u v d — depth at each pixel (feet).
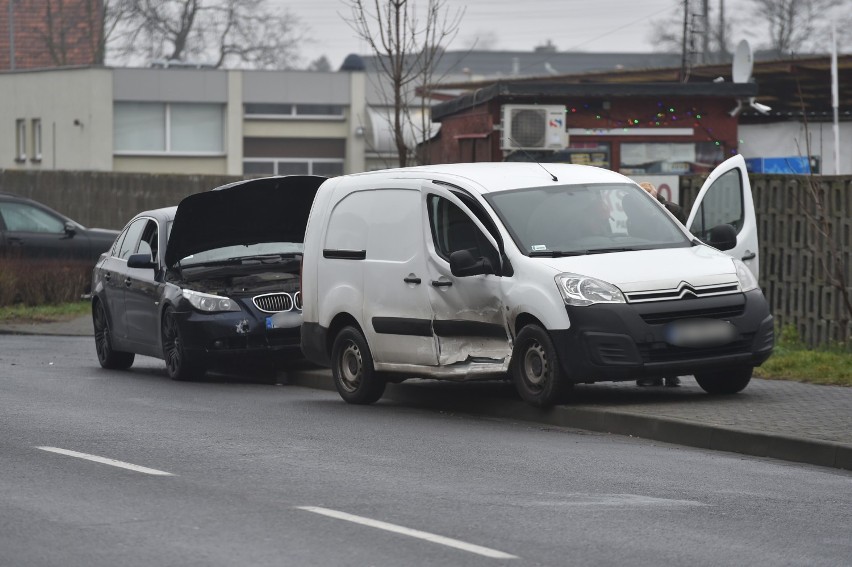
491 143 187.93
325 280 103.60
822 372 101.40
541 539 53.88
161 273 121.80
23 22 566.36
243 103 484.74
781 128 204.33
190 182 280.31
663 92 187.01
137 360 142.10
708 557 51.62
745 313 88.58
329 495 62.28
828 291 121.49
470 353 92.63
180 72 477.77
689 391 95.96
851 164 201.46
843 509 61.00
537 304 87.20
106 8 559.79
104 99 467.52
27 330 169.58
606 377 85.51
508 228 90.94
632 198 95.40
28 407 95.40
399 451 75.87
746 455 76.43
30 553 51.03
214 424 87.20
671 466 71.72
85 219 292.40
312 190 122.31
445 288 93.25
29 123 481.87
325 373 116.67
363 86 491.31
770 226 129.08
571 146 188.24
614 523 57.06
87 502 60.34
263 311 115.96
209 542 52.75
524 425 88.38
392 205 98.32
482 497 62.18
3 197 209.15
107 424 86.38
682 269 88.33
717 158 190.60
